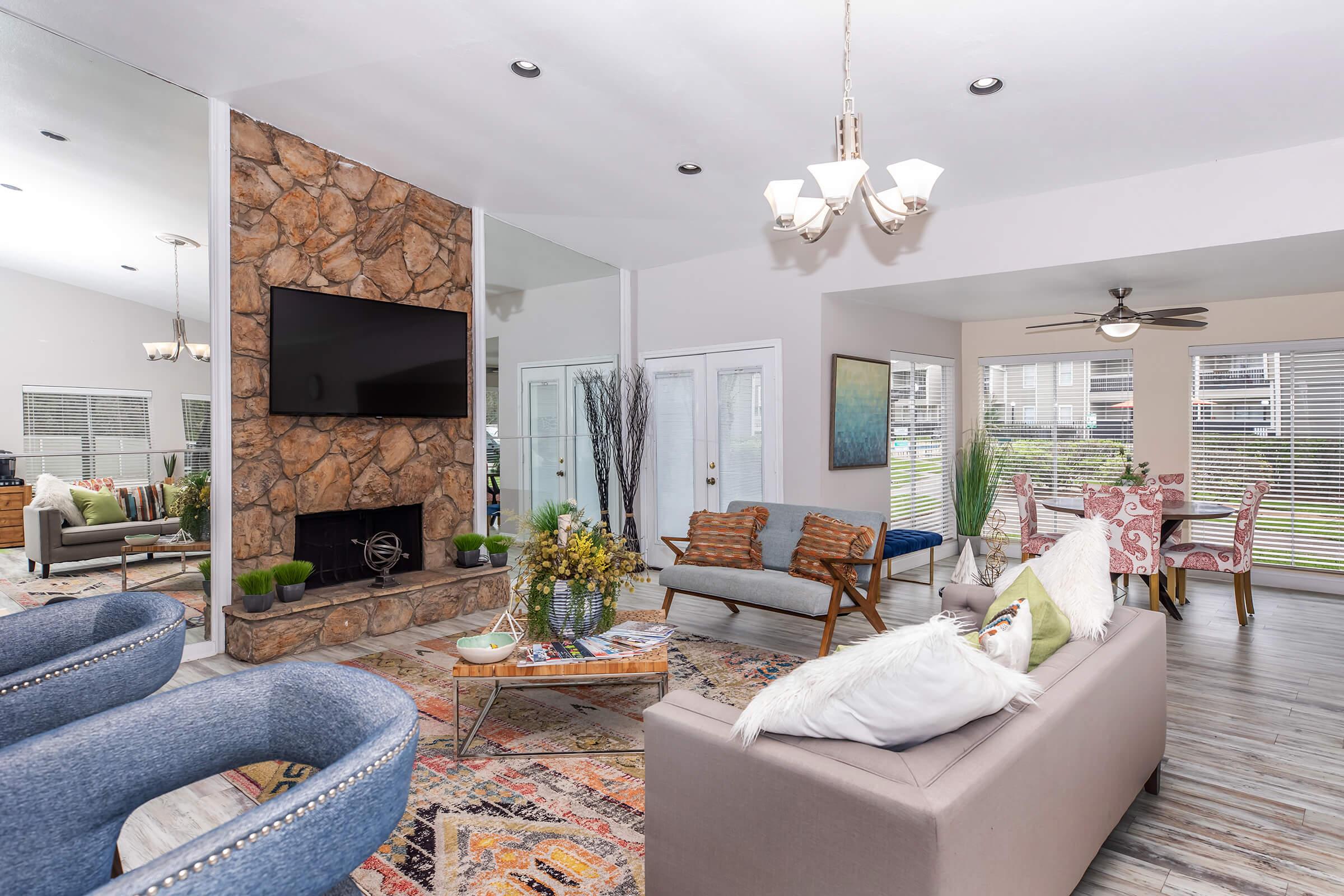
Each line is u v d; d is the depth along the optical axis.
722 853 1.59
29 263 3.58
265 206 4.14
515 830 2.32
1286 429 5.91
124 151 3.68
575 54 3.29
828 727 1.51
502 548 5.27
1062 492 7.05
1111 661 2.05
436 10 3.01
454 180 4.88
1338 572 5.68
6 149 3.41
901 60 3.22
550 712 3.30
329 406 4.44
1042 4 2.80
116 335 3.82
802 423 5.89
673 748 1.67
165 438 3.95
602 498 6.64
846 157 2.51
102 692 1.57
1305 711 3.30
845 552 4.10
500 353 5.71
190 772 1.32
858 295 5.86
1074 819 1.78
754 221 5.57
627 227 5.77
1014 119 3.73
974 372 7.56
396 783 1.09
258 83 3.67
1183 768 2.76
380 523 4.91
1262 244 4.13
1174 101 3.51
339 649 4.19
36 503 3.65
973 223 5.05
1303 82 3.29
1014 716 1.63
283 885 0.94
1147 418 6.55
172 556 3.98
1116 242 4.51
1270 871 2.11
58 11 3.09
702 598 5.62
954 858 1.28
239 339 4.06
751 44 3.16
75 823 1.19
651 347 6.86
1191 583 6.00
